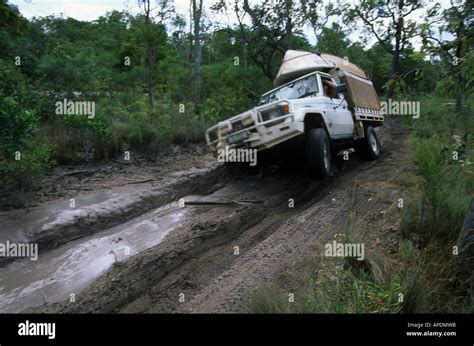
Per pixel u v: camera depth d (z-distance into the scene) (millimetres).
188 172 8594
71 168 8570
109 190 7438
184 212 6688
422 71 4691
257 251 5129
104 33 27906
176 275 4723
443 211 4801
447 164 5531
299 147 8172
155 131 10367
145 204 7055
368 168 9391
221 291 4250
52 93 10945
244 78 17922
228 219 6051
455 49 4328
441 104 6348
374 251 4676
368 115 10727
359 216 5867
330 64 9797
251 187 8023
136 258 4918
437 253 4355
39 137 8344
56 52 14812
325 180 8047
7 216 6121
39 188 7340
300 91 8781
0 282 4727
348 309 3453
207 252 5285
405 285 3600
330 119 8227
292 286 4105
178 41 15133
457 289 3918
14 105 6742
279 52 18719
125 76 15344
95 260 5129
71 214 6176
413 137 7594
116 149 9422
